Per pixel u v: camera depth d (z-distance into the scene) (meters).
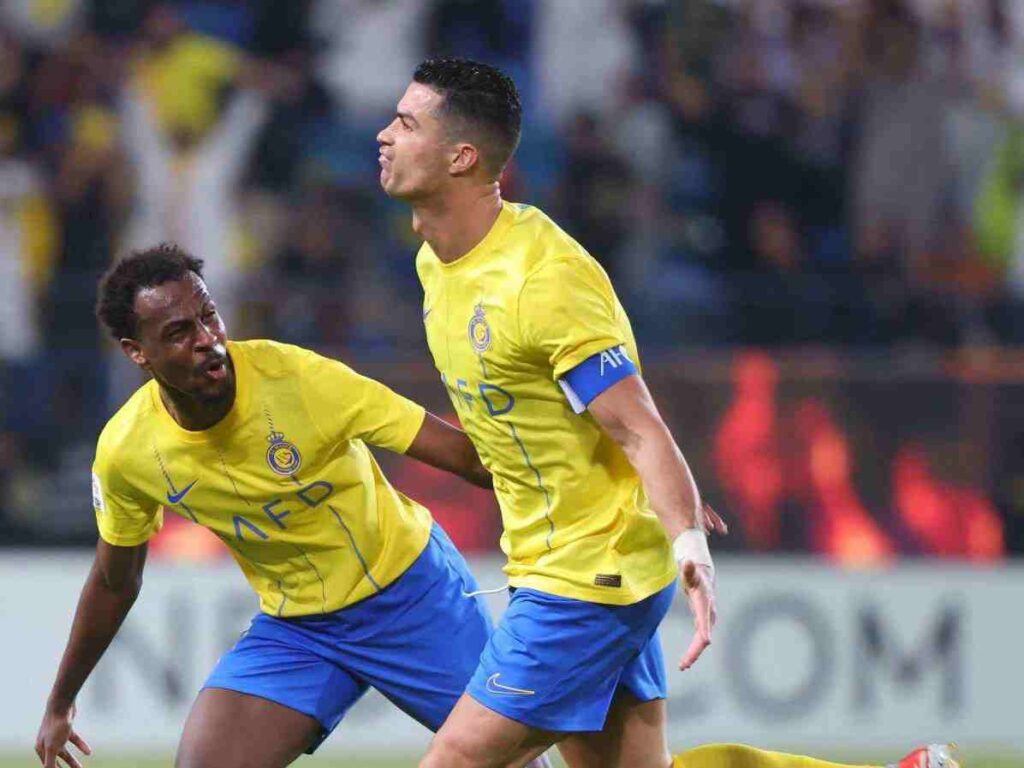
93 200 36.75
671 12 39.44
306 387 14.99
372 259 36.88
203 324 14.20
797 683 31.23
